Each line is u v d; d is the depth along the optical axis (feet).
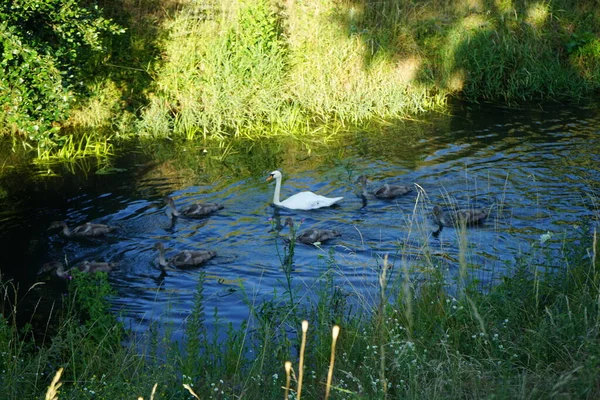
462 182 50.29
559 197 46.96
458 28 73.82
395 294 31.22
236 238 43.83
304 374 25.03
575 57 74.49
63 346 27.73
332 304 30.91
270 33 68.28
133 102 64.85
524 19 77.05
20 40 43.75
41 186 51.55
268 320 30.76
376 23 74.13
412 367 22.35
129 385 23.71
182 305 35.96
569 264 31.27
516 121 63.77
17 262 40.93
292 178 52.80
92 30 48.49
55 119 47.50
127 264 40.70
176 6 73.72
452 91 71.92
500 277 31.73
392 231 43.68
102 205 48.52
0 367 27.09
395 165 54.19
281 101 65.92
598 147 56.34
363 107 66.18
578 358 22.50
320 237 42.65
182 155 57.47
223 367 26.71
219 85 65.16
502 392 20.29
